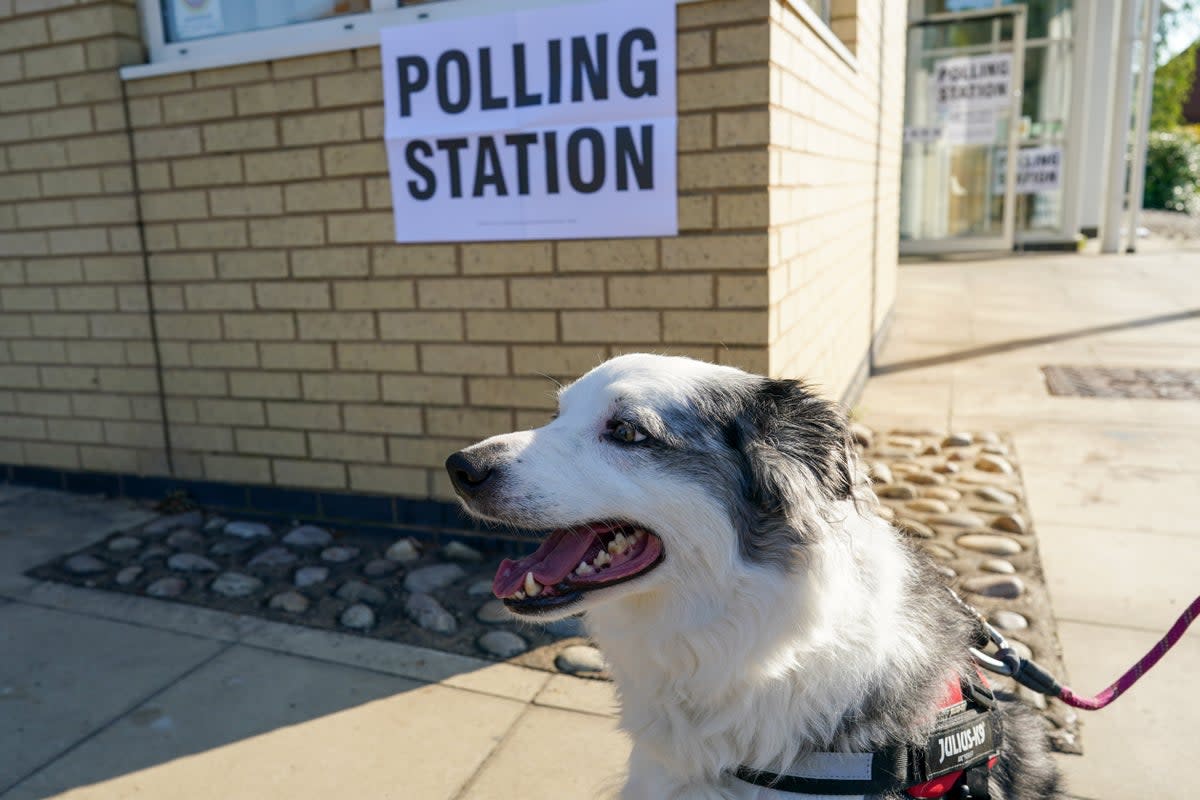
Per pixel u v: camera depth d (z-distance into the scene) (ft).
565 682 11.53
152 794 9.55
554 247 13.89
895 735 6.49
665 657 6.83
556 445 7.29
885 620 6.76
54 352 18.40
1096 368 27.45
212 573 14.80
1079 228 62.18
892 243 34.76
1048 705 10.55
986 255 58.03
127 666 12.07
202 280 16.56
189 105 15.81
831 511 6.75
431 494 15.62
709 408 7.16
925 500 17.21
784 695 6.55
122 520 17.29
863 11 21.47
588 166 13.38
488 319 14.57
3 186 17.90
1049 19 57.16
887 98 29.58
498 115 13.74
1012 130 57.21
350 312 15.49
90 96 16.57
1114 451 19.93
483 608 13.37
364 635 12.75
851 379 22.76
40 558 15.57
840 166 18.81
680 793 7.02
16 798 9.49
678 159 12.91
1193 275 45.44
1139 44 61.57
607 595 6.78
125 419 18.06
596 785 9.53
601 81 13.05
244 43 16.05
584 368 14.14
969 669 7.27
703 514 6.73
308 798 9.46
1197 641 11.92
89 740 10.48
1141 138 54.80
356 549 15.64
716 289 13.08
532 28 13.26
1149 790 9.14
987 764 6.79
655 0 12.54
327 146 14.96
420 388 15.31
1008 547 14.92
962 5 56.80
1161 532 15.52
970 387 25.94
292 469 16.66
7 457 19.58
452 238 14.48
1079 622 12.54
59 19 16.46
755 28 12.10
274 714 10.94
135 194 16.67
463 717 10.82
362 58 14.39
